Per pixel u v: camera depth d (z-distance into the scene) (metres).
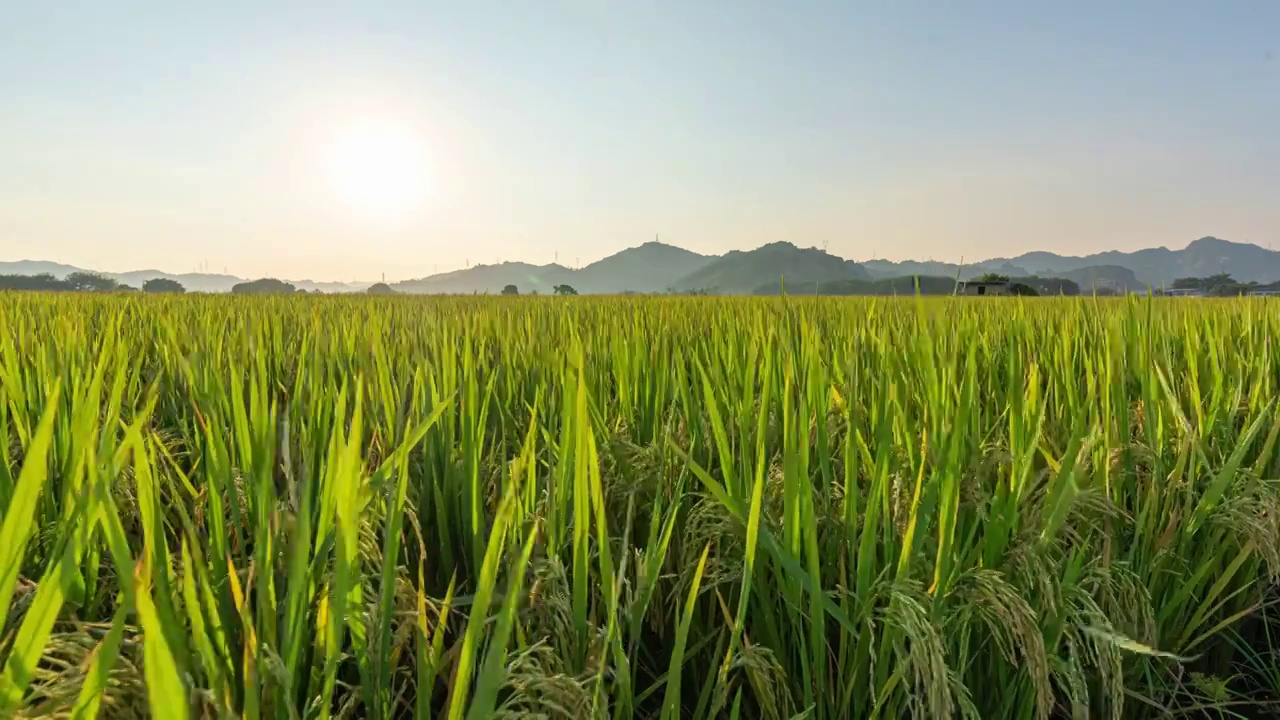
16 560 1.14
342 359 3.91
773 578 2.19
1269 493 2.39
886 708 1.86
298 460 2.51
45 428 1.16
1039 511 2.07
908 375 2.86
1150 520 2.37
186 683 1.10
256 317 6.27
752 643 2.15
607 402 3.41
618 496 2.48
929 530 2.18
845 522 2.05
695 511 2.20
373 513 1.92
